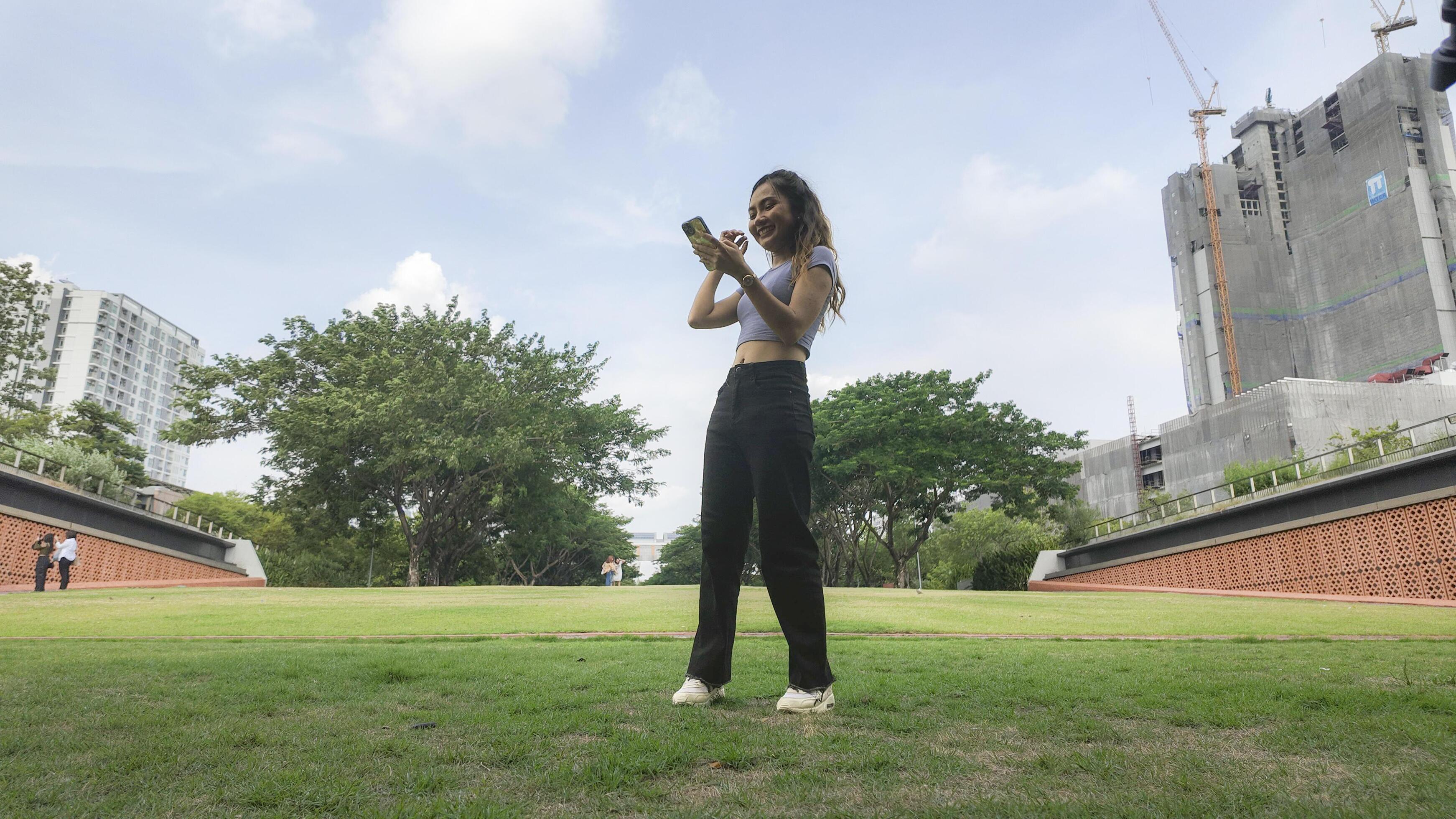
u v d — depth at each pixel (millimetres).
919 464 35375
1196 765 1660
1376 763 1660
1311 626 7594
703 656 2705
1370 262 112188
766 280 2883
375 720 2219
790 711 2432
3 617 7781
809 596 2557
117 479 26812
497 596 14648
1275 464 47500
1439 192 108188
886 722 2230
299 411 30641
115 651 4473
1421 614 9500
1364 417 71938
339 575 44219
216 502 49250
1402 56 113562
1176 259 129875
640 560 92688
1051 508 48750
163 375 152375
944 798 1453
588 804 1441
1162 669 3625
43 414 36344
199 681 3010
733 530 2762
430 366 31953
